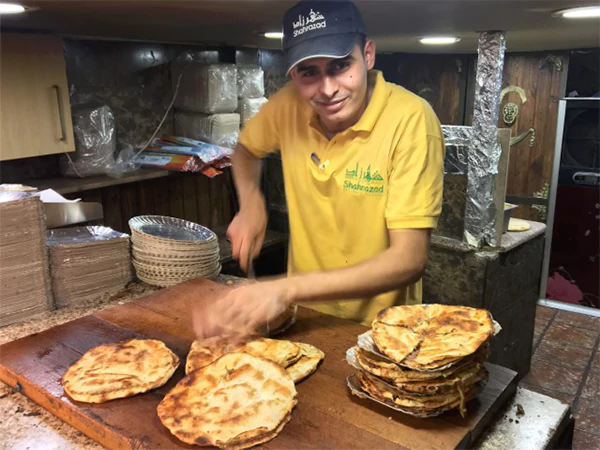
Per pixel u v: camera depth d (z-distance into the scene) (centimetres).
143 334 131
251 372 105
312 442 89
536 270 274
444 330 100
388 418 95
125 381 105
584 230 347
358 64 119
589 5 139
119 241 174
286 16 117
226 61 330
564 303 365
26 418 103
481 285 234
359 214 140
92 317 141
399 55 381
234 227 155
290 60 116
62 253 159
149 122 303
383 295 146
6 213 143
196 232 200
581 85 357
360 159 134
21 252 148
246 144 172
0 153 214
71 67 261
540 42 284
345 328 134
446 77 397
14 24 198
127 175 265
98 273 170
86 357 116
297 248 161
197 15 160
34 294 154
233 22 182
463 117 399
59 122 234
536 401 108
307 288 110
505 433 98
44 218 153
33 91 221
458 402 94
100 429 94
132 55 287
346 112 125
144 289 176
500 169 230
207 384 102
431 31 212
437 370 90
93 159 259
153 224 198
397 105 129
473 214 234
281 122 156
